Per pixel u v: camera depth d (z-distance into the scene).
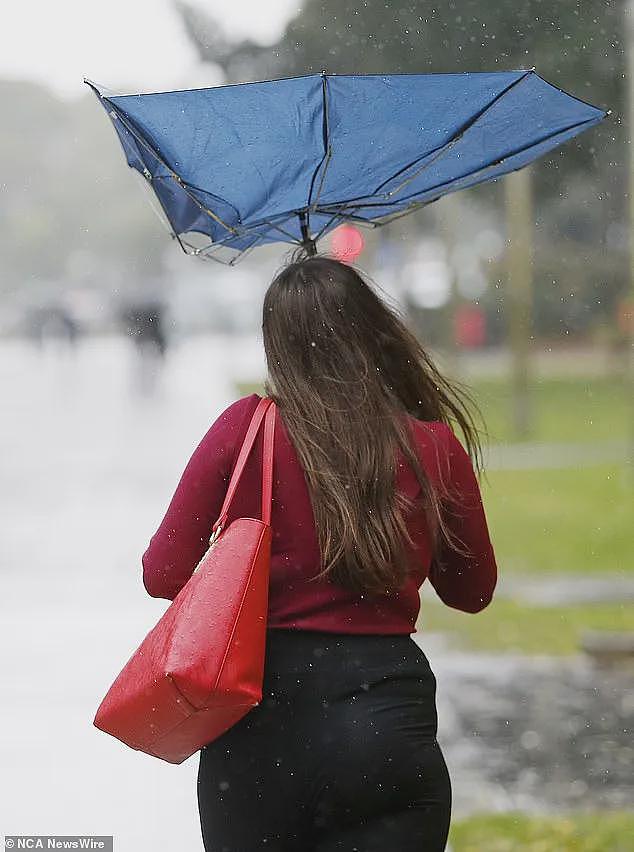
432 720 8.77
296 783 8.49
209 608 8.34
